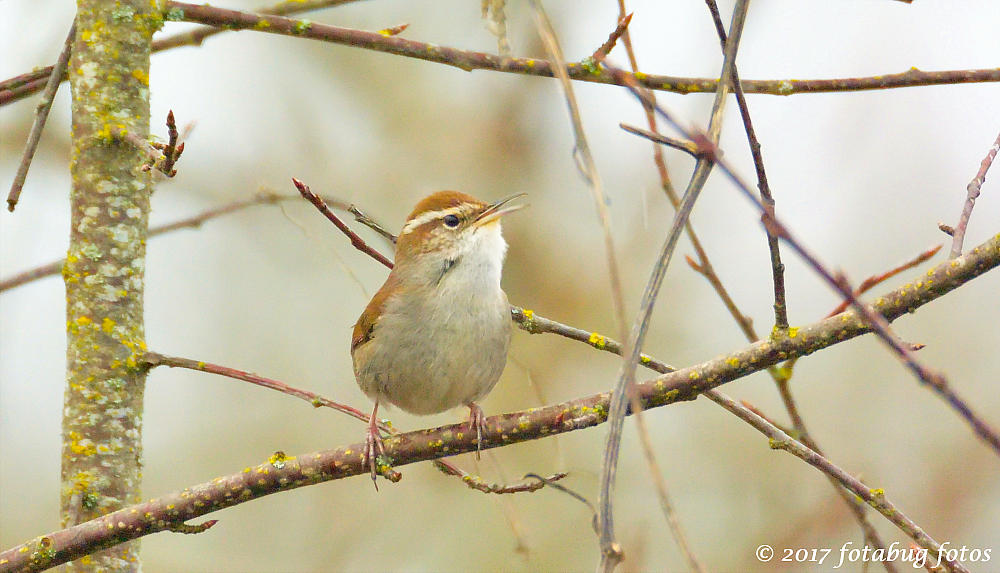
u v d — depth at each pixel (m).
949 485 11.67
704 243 13.34
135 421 6.24
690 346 12.94
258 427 13.11
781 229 3.75
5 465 12.52
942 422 12.14
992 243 5.21
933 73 6.29
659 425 12.76
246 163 13.99
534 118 14.45
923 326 12.70
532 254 13.93
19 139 12.24
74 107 6.31
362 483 12.71
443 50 6.22
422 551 12.16
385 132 14.66
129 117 6.30
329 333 13.81
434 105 14.78
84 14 6.32
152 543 12.22
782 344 5.59
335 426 13.11
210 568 11.96
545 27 4.11
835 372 12.72
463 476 6.39
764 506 11.97
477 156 14.44
